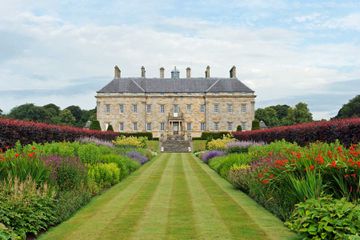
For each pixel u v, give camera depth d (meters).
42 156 13.91
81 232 9.58
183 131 84.88
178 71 96.00
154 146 65.94
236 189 16.97
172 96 85.88
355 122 19.50
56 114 129.12
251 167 15.59
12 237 7.33
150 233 9.46
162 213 11.73
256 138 39.22
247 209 12.26
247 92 85.69
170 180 20.61
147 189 17.05
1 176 10.75
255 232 9.42
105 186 17.28
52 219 10.20
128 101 85.44
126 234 9.38
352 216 7.29
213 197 14.73
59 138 29.42
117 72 88.75
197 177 22.19
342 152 10.09
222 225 10.17
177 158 42.50
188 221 10.67
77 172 14.10
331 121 22.39
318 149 10.96
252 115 85.81
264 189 12.74
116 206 12.90
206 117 85.56
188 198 14.51
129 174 23.92
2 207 8.80
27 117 118.06
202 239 8.92
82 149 18.84
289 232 9.35
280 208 10.72
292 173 9.98
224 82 87.44
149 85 87.38
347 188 9.18
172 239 8.96
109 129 73.56
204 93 86.06
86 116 140.50
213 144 44.53
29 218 9.16
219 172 23.84
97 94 85.75
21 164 11.16
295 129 26.55
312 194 8.97
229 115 85.75
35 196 9.93
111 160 21.16
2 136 21.23
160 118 85.75
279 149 16.92
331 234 7.20
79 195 13.05
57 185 12.49
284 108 136.25
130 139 46.47
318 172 9.55
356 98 90.50
